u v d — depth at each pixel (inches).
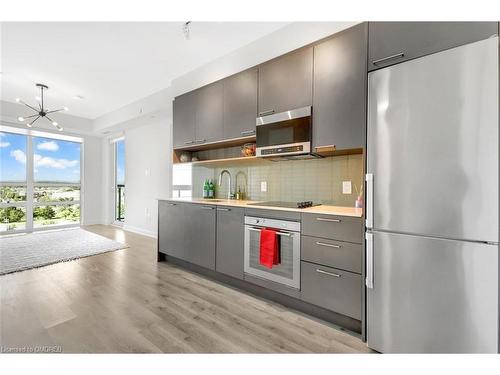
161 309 80.1
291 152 87.3
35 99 177.5
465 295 50.4
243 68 109.3
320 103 81.0
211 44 108.3
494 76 47.3
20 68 130.9
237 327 70.9
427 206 54.2
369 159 62.4
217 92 115.0
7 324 69.8
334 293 71.7
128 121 193.6
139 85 153.2
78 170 243.6
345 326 71.8
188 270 119.3
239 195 125.6
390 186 58.9
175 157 139.9
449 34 54.5
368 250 62.1
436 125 53.0
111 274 111.1
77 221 242.2
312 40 88.0
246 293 94.4
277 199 112.1
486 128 48.0
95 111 207.6
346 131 75.0
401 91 57.3
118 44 108.2
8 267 115.9
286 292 82.4
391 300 59.1
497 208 47.1
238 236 96.9
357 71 72.9
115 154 252.5
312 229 76.3
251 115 101.1
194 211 114.4
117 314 76.3
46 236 189.2
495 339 47.8
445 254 52.3
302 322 74.5
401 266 57.6
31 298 85.7
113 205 250.8
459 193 50.7
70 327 68.9
